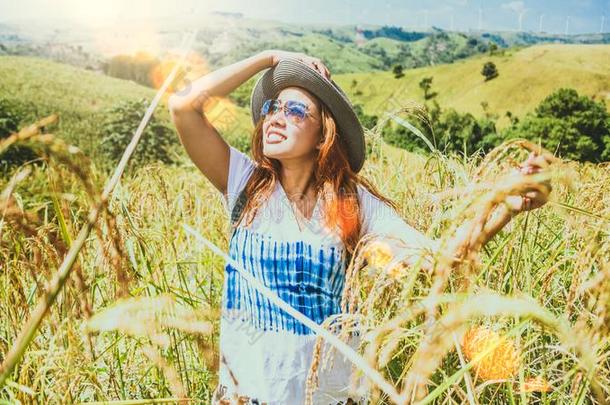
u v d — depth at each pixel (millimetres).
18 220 1166
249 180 2367
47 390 1561
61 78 113625
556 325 916
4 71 107875
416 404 1019
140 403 1247
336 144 2330
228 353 2135
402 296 1301
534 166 1353
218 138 2482
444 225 2324
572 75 116188
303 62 2473
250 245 2209
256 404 2027
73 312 1392
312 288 2109
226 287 2256
